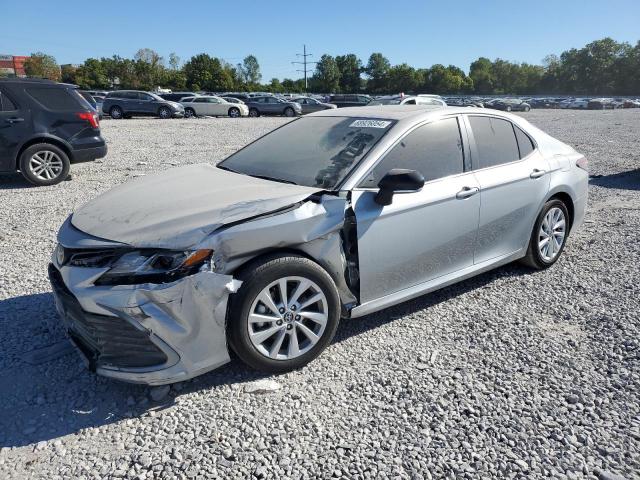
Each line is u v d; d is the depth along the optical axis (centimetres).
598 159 1158
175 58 9588
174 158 1143
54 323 369
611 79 10475
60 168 850
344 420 269
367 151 345
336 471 234
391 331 362
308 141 391
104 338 271
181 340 268
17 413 273
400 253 344
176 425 264
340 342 347
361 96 3894
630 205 722
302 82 11631
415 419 270
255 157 399
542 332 361
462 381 304
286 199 300
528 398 288
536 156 450
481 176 394
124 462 240
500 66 11738
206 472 234
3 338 347
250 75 12606
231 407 279
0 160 808
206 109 3222
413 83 10881
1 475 231
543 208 450
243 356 290
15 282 438
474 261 402
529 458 243
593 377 307
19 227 599
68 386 297
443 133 384
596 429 262
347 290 330
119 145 1384
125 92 2911
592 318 380
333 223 308
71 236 292
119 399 286
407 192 344
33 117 820
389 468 237
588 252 522
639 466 237
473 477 232
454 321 378
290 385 299
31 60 8244
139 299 260
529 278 457
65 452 246
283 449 248
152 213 295
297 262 295
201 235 270
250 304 283
